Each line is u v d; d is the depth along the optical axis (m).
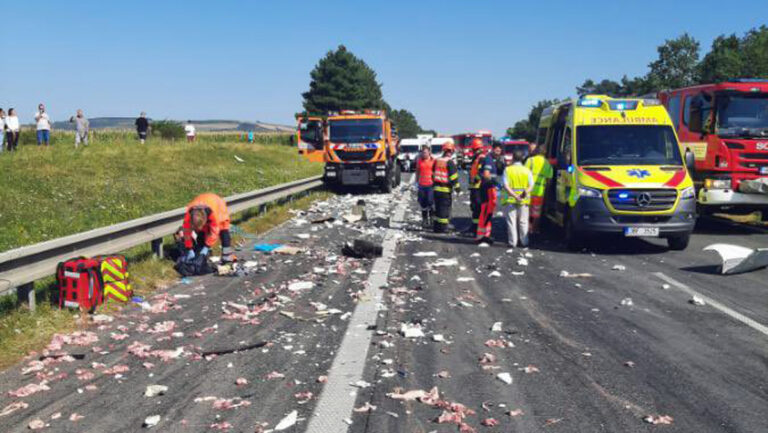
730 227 16.78
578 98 14.10
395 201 23.77
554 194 14.34
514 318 7.38
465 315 7.50
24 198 15.69
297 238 13.76
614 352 6.11
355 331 6.79
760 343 6.38
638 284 9.30
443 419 4.55
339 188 28.62
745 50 80.88
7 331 6.38
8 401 4.94
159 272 9.62
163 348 6.24
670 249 12.73
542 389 5.16
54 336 6.46
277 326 7.02
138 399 4.96
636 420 4.57
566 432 4.38
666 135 13.13
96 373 5.55
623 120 13.30
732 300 8.23
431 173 15.69
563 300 8.30
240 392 5.10
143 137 35.97
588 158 12.81
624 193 11.96
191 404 4.86
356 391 5.11
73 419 4.58
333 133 26.94
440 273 10.11
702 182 15.86
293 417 4.54
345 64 110.38
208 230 9.98
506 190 12.98
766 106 15.23
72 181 19.14
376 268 10.35
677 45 92.50
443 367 5.68
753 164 15.09
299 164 37.41
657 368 5.66
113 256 7.98
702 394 5.05
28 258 7.10
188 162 28.78
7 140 25.53
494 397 5.00
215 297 8.41
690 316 7.45
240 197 14.80
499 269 10.52
